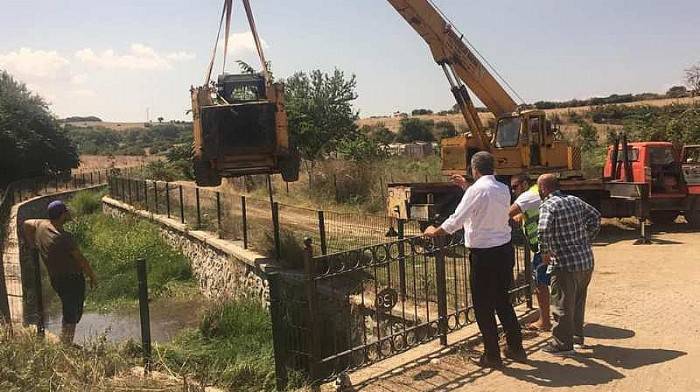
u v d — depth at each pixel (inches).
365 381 215.2
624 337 253.4
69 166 1967.3
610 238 539.5
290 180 415.5
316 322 212.4
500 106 608.1
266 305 415.8
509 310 224.2
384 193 792.3
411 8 562.3
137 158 3097.9
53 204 308.2
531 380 210.4
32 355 229.5
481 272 217.3
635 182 570.3
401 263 319.6
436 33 574.9
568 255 225.3
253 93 427.5
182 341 378.9
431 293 340.2
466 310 270.2
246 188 1029.2
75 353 248.4
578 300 238.1
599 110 2267.5
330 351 350.0
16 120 1818.4
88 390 210.5
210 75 401.4
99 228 869.2
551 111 2753.4
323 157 1114.1
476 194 212.1
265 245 492.1
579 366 221.6
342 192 856.9
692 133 890.1
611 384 205.0
